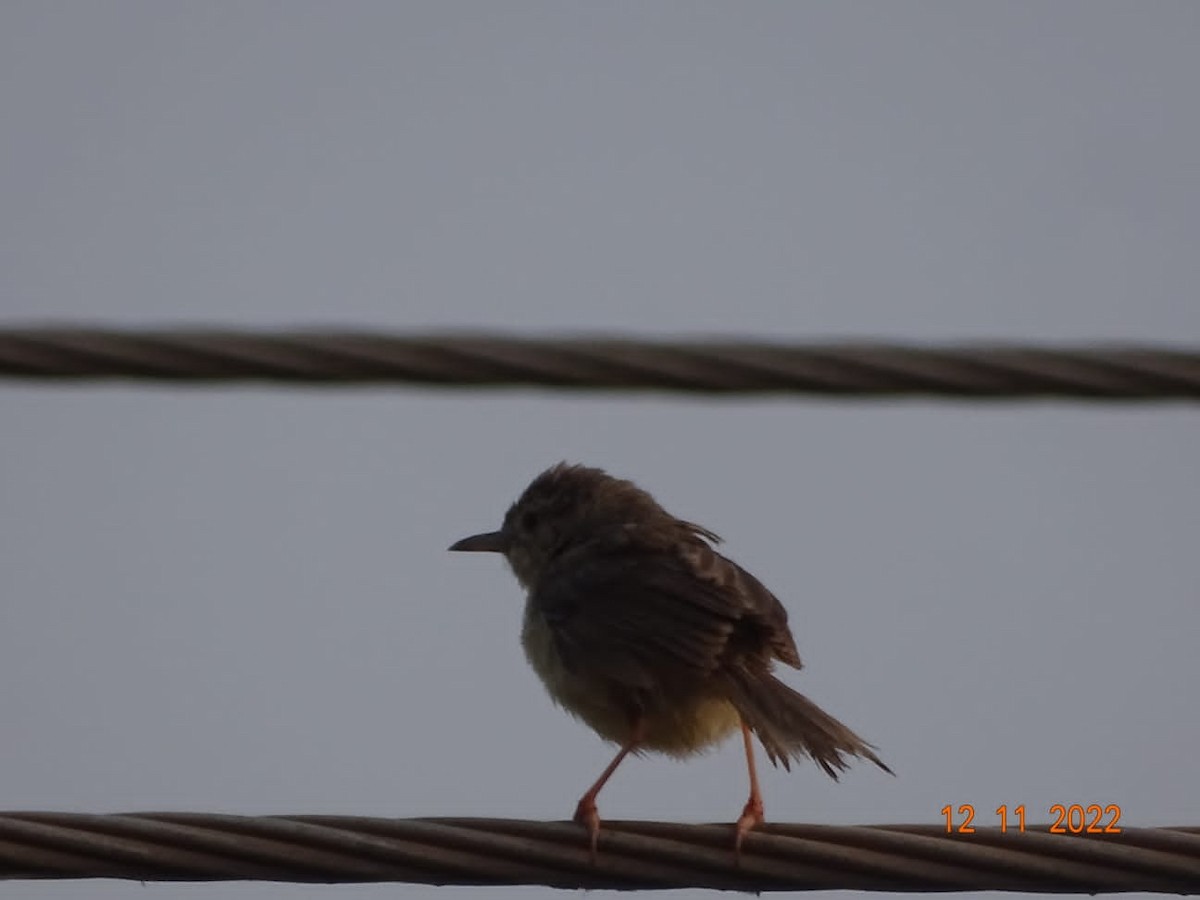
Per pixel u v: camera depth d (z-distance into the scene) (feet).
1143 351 35.86
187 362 35.47
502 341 35.76
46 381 35.53
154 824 34.76
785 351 35.91
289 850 35.06
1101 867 35.29
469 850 35.81
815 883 36.37
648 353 35.78
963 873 35.78
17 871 34.45
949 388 36.01
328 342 35.60
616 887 36.52
